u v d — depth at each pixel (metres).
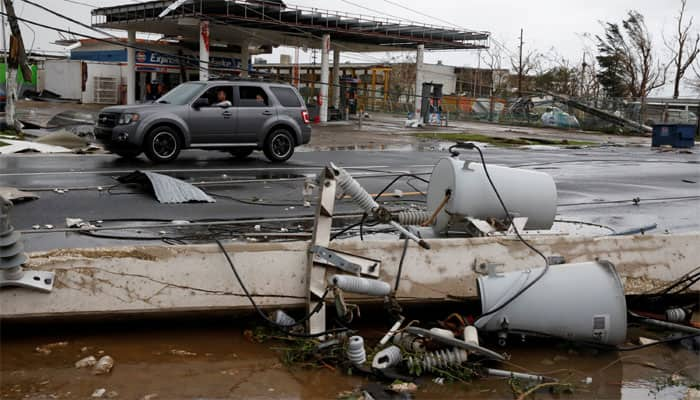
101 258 5.07
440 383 4.59
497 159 19.19
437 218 6.71
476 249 5.78
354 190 5.47
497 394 4.53
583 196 12.52
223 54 40.59
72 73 43.31
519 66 63.97
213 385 4.43
